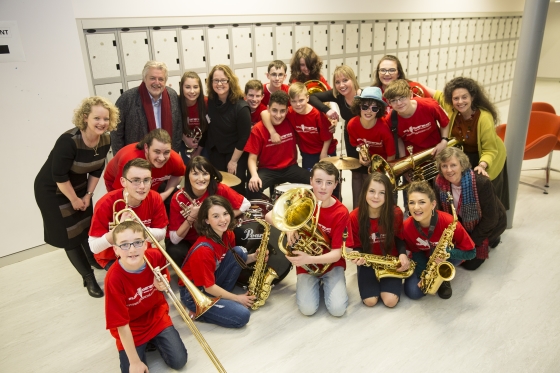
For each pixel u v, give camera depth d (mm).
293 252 2521
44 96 3287
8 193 3287
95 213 2520
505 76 8812
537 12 3094
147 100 3234
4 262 3371
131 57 3707
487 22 7750
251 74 4609
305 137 3791
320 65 4051
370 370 2146
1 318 2697
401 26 6074
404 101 3061
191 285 2160
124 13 3562
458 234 2633
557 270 2980
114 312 2010
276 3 4570
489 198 2768
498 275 2941
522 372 2096
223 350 2332
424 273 2660
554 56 11078
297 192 2377
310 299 2588
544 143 4027
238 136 3627
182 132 3545
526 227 3631
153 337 2225
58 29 3244
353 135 3523
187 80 3379
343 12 5250
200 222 2516
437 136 3369
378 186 2529
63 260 3443
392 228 2633
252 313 2650
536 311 2551
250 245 2906
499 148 3143
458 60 7398
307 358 2246
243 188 3883
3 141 3180
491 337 2346
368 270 2734
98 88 3584
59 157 2635
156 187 3000
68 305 2824
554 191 4391
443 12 6672
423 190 2539
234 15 4270
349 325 2500
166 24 3824
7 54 3057
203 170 2689
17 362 2318
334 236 2574
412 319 2529
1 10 2973
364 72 5809
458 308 2607
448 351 2256
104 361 2316
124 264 2041
